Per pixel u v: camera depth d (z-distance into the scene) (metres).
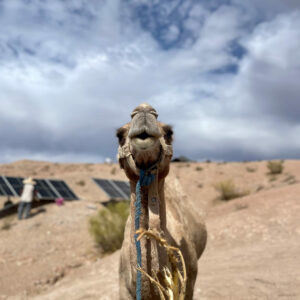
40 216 15.05
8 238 12.63
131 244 2.51
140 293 2.30
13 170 34.78
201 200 21.84
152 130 2.07
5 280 9.13
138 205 2.36
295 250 7.88
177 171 31.23
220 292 5.63
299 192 13.38
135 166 2.38
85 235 12.91
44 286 8.94
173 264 2.21
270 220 10.77
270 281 5.84
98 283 7.85
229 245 9.65
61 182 19.50
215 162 35.00
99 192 22.41
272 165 26.94
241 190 22.95
